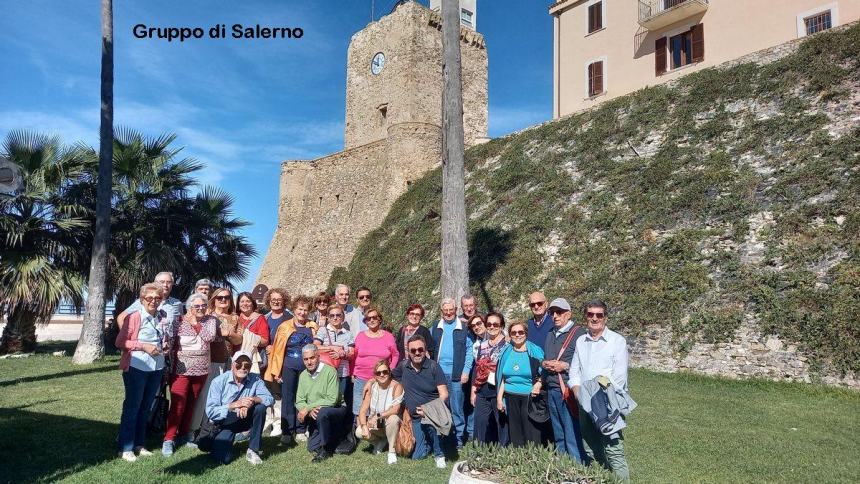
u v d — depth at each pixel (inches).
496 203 822.5
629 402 202.2
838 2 701.3
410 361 271.4
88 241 671.1
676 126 687.1
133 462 247.0
